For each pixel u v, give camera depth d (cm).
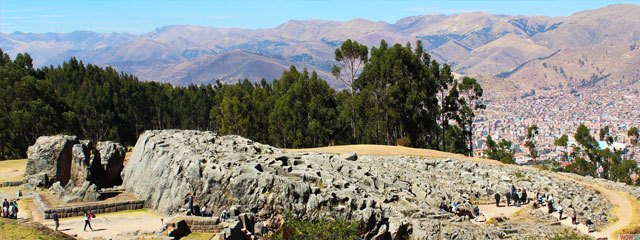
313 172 5328
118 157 7331
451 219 5372
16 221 4403
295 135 12744
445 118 14300
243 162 5406
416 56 13088
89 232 4484
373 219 4781
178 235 4203
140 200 5484
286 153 6569
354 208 4828
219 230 4284
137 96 16950
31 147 6906
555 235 5462
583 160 13738
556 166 14425
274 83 15900
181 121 17988
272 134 13338
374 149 10400
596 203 7375
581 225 6359
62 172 6750
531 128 15688
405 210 5166
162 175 5491
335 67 14075
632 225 6419
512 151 15475
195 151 5675
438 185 7119
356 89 13900
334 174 5612
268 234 4688
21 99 12181
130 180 6156
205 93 18838
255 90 14862
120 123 16062
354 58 13950
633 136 15438
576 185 8531
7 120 11788
